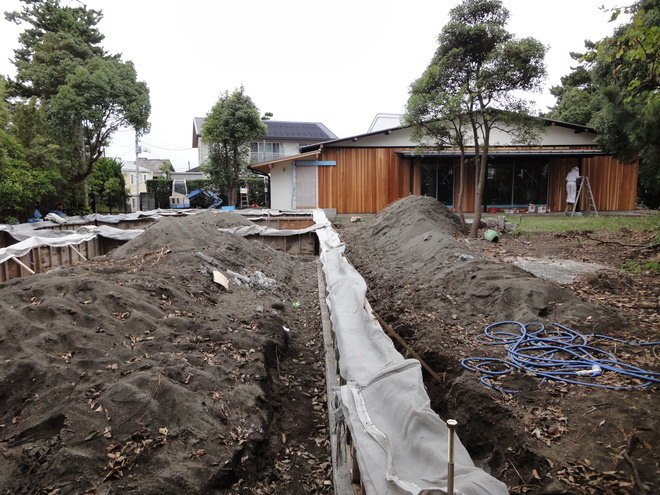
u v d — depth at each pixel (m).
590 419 3.73
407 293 7.65
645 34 6.31
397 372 3.56
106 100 18.98
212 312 7.01
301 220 17.72
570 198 19.45
